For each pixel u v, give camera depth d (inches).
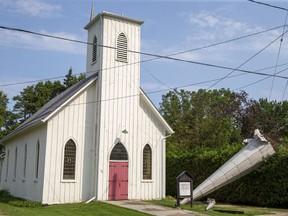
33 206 835.4
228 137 1642.5
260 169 868.0
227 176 863.7
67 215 674.2
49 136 879.7
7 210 711.7
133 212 705.0
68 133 905.5
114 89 957.2
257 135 882.8
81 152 917.2
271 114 2153.1
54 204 860.6
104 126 927.0
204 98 1956.2
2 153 2135.8
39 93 2192.4
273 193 832.3
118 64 975.0
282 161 823.1
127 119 965.8
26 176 1039.0
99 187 897.5
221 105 2134.6
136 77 997.8
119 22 998.4
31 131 1043.3
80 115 928.9
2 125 2167.8
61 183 878.4
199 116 1841.8
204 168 1035.9
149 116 1014.4
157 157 1008.9
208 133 1595.7
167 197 994.1
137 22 1020.5
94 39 1028.5
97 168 904.9
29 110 2188.7
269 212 728.3
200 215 665.0
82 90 932.0
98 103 939.3
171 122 1943.9
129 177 948.0
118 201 892.0
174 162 1153.4
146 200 937.5
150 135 1006.4
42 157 896.3
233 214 692.7
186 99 2234.3
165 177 1064.8
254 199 877.2
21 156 1141.7
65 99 928.9
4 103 2317.9
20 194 1090.1
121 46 989.8
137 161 968.9
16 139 1252.5
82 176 909.2
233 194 934.4
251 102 2103.8
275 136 1781.5
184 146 1601.9
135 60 1003.3
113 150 938.7
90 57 1037.2
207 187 861.2
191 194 794.8
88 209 768.3
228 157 961.5
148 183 979.3
